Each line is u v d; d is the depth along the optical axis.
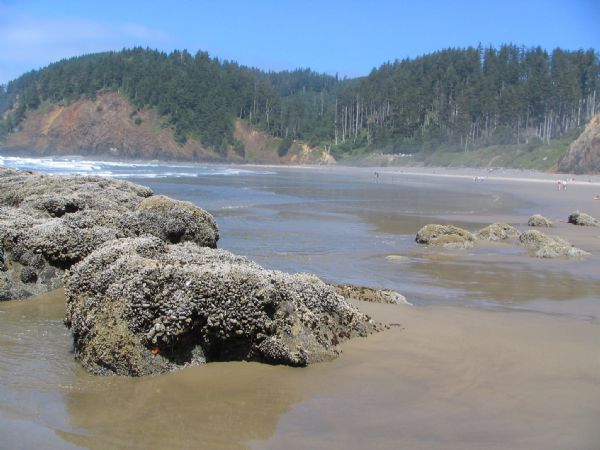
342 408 5.16
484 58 153.62
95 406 5.12
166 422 4.84
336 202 31.67
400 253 14.96
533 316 8.68
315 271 12.27
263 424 4.84
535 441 4.57
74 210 13.45
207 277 6.13
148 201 13.28
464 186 53.47
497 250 15.61
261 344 6.14
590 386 5.73
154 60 174.00
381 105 151.12
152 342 5.88
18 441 4.43
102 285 6.38
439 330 7.57
